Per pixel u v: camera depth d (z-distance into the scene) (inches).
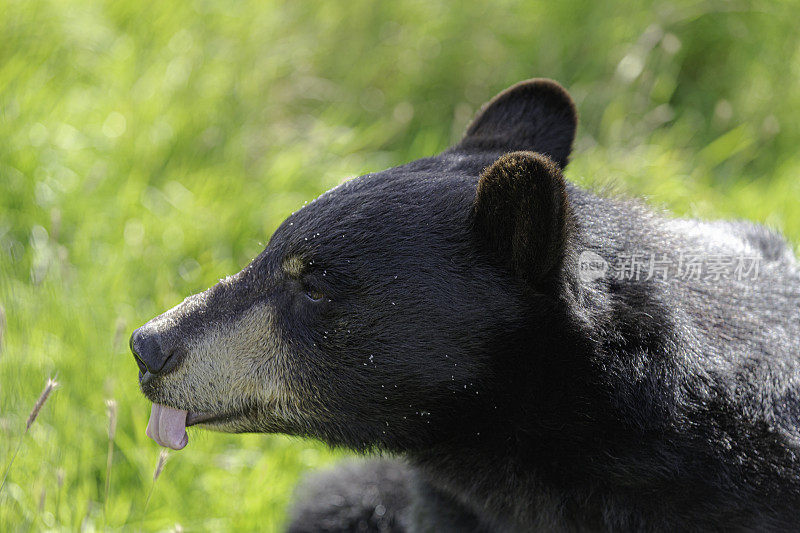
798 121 457.4
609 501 211.5
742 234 256.2
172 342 214.4
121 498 286.5
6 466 262.1
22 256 350.9
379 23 480.7
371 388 209.6
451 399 210.4
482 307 202.8
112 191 376.2
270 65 445.1
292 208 386.3
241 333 214.4
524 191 188.9
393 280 203.3
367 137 439.5
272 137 426.9
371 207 207.9
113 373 306.5
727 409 205.3
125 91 410.9
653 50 466.6
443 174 218.1
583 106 457.4
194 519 291.9
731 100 466.3
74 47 418.0
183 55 429.4
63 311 314.3
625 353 203.6
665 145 440.8
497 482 221.1
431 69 471.8
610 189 244.2
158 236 365.1
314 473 302.2
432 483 236.5
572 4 480.1
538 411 208.8
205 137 409.1
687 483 204.4
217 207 381.1
